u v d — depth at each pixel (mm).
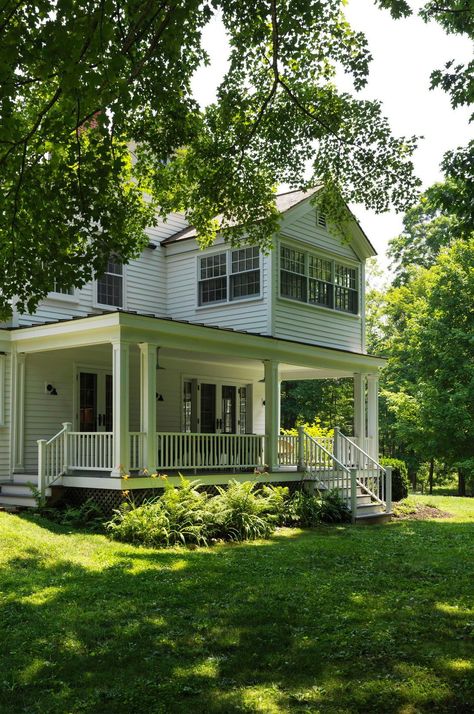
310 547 11852
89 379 17719
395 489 20672
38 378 16391
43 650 6234
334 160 12836
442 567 10320
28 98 9953
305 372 22297
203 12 9438
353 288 21297
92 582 8656
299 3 9383
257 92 12125
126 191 12859
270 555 10969
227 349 15852
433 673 5688
